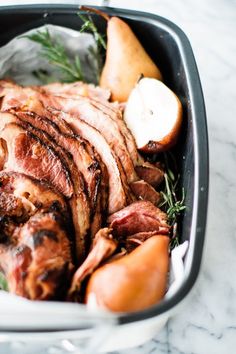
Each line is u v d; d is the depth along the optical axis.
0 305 0.61
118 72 0.82
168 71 0.82
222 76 0.92
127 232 0.71
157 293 0.64
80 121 0.75
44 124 0.73
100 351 0.69
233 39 0.95
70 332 0.58
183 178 0.74
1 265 0.65
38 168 0.70
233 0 0.97
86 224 0.68
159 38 0.80
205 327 0.74
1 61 0.84
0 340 0.65
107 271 0.63
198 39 0.94
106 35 0.83
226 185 0.83
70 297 0.64
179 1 0.97
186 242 0.67
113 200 0.72
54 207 0.66
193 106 0.71
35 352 0.72
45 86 0.83
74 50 0.85
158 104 0.77
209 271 0.77
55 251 0.63
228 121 0.88
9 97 0.79
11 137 0.71
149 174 0.76
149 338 0.69
